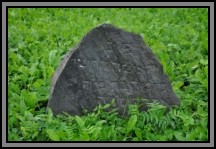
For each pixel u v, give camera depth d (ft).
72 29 13.39
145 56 8.91
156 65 8.99
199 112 9.14
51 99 8.57
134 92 8.89
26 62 11.16
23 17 14.40
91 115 8.52
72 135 8.05
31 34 12.70
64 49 11.95
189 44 12.52
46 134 8.16
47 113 8.61
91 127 8.16
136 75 8.89
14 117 8.52
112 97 8.80
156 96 8.99
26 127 8.21
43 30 13.01
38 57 11.35
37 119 8.46
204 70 10.73
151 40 12.52
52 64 10.96
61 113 8.61
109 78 8.78
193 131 8.30
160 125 8.58
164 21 14.89
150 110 8.66
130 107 8.75
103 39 8.70
